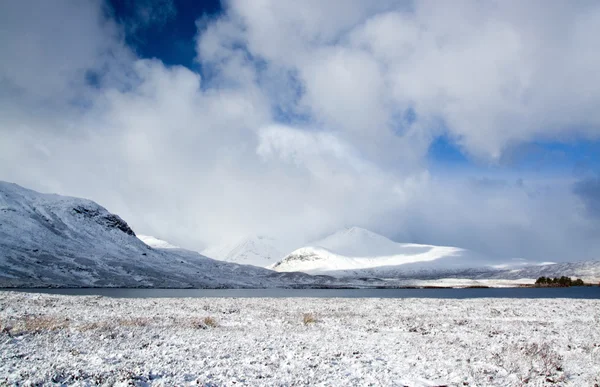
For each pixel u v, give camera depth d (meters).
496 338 25.95
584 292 118.94
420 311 43.56
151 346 20.28
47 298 48.28
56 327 24.55
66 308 38.25
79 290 104.75
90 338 21.70
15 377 13.11
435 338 25.78
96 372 14.23
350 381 15.09
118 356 17.31
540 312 42.34
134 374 14.13
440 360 19.03
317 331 28.48
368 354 20.14
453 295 103.50
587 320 36.06
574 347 22.72
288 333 27.14
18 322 26.14
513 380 15.81
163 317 34.09
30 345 18.89
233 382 14.19
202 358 17.84
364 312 42.28
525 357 19.47
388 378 15.69
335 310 44.22
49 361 15.85
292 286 194.12
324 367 16.98
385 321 34.66
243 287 170.62
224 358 18.16
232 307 45.81
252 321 33.38
